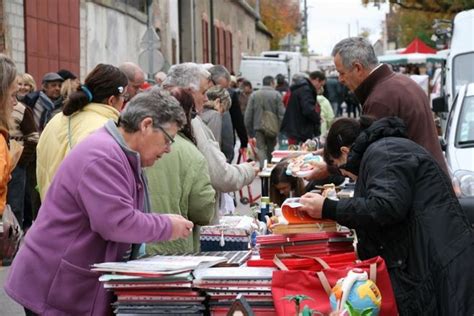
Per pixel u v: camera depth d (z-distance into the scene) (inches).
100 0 1047.6
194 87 321.7
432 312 218.8
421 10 1483.8
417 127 293.7
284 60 1984.5
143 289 214.4
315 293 212.8
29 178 539.2
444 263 218.5
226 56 2335.1
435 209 221.0
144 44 882.8
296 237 230.1
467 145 486.0
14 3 794.2
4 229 290.7
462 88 538.0
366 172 225.5
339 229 238.7
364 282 208.4
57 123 275.9
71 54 941.2
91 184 217.5
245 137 669.3
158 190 266.5
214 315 217.0
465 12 818.2
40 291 222.2
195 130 299.4
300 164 308.2
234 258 236.2
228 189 304.5
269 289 214.1
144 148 223.3
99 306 221.5
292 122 759.7
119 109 279.3
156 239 220.5
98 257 222.8
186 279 212.5
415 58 1740.9
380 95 294.5
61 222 221.1
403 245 221.8
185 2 1838.1
